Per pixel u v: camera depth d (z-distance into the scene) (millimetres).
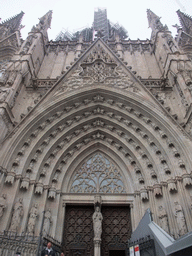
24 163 15586
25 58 20516
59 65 25766
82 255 15180
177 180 14766
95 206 16656
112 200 17062
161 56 24359
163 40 23922
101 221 15688
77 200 17047
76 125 19797
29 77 21234
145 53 27531
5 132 15938
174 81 19891
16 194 14367
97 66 22453
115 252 15641
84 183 18562
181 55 21016
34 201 15344
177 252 5414
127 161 19016
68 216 17000
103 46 25375
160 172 16109
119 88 19891
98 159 20203
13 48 26625
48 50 27750
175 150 16047
